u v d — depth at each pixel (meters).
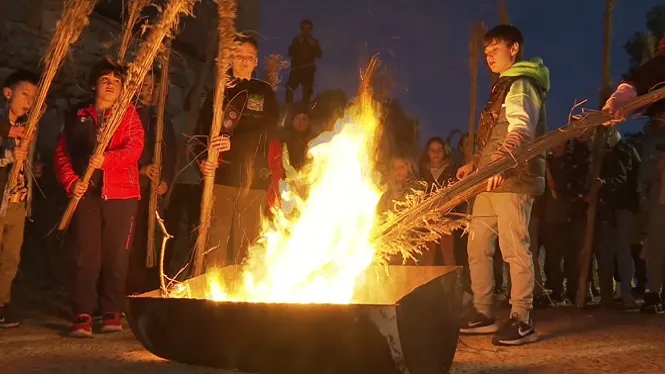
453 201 4.08
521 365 3.93
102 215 5.04
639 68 4.13
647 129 6.20
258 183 5.24
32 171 5.28
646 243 6.43
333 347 3.22
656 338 4.86
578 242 7.10
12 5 7.02
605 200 6.77
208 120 5.33
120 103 4.73
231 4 4.54
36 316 5.57
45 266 6.79
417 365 3.25
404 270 4.10
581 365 3.93
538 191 4.67
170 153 5.91
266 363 3.39
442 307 3.55
